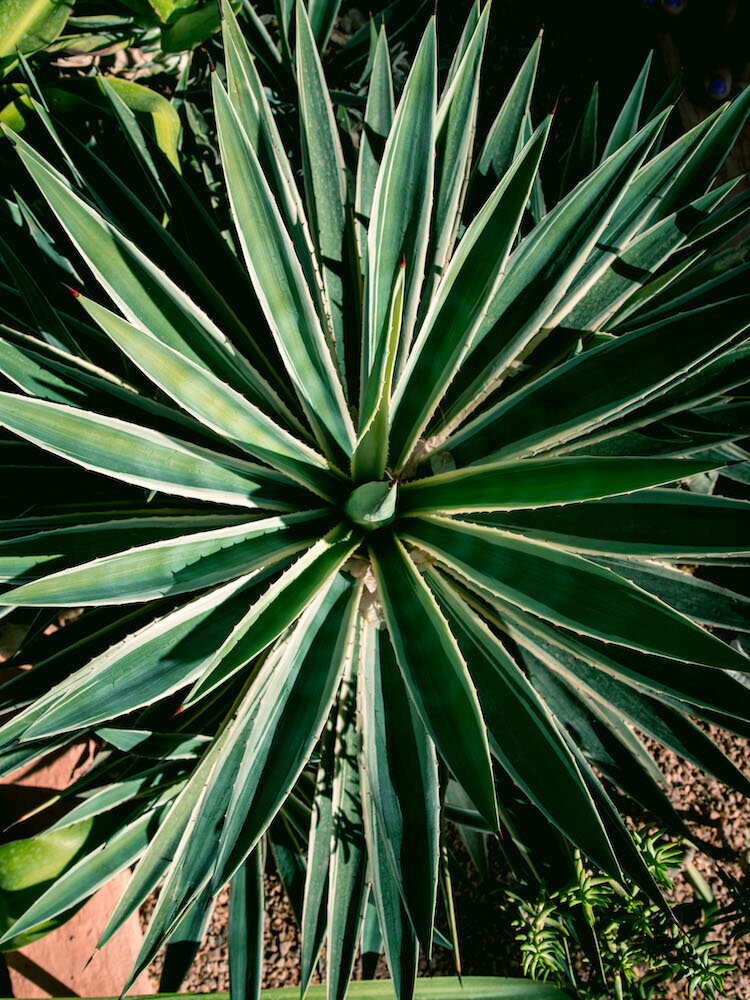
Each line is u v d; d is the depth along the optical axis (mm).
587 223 910
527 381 1021
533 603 847
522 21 1829
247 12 1161
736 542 822
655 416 915
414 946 852
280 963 1279
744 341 951
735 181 960
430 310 872
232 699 1032
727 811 1345
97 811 944
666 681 889
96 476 1004
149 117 1126
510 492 837
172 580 837
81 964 1122
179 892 813
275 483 944
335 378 916
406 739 869
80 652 930
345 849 920
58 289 1062
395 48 1474
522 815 1045
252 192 804
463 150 937
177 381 815
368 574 962
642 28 1742
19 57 1019
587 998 1116
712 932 1292
